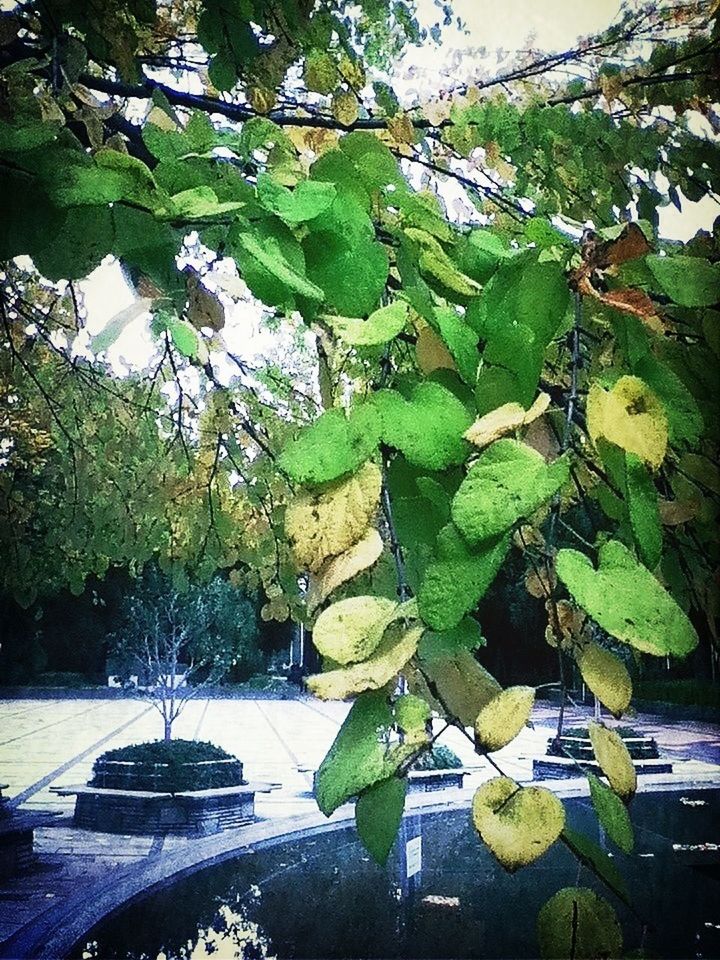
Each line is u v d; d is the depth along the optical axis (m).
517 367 0.38
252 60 0.60
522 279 0.39
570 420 0.36
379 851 0.33
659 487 0.52
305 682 0.30
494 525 0.30
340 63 0.62
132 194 0.38
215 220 0.41
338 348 0.44
